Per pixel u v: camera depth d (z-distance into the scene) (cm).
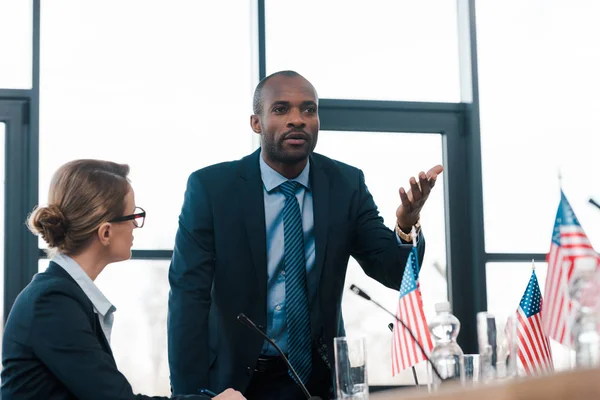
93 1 734
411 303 410
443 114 788
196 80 746
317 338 491
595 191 793
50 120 713
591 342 240
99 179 382
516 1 806
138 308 707
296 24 768
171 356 486
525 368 427
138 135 729
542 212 791
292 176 510
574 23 809
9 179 702
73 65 723
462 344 765
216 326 496
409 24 793
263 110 509
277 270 496
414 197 477
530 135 796
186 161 735
